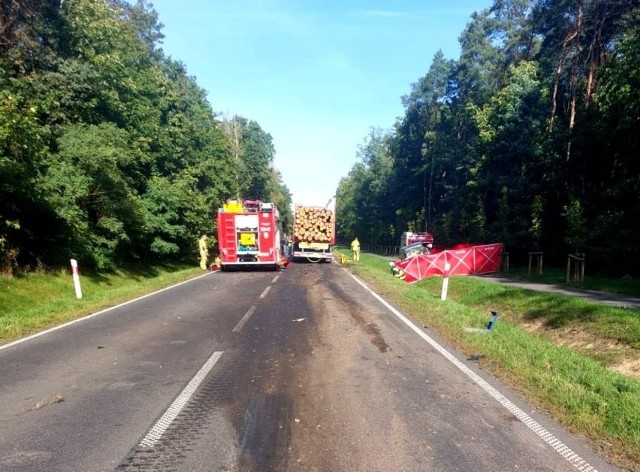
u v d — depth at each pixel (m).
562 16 27.00
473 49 42.75
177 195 23.88
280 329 9.08
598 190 23.25
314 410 4.87
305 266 28.22
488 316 10.61
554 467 3.72
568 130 25.14
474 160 36.72
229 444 4.09
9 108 12.18
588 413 4.77
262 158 65.94
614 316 9.84
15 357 7.09
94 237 17.12
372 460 3.80
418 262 23.11
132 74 23.53
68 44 17.95
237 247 23.56
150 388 5.59
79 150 15.46
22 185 13.06
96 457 3.88
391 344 7.85
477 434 4.31
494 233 29.64
